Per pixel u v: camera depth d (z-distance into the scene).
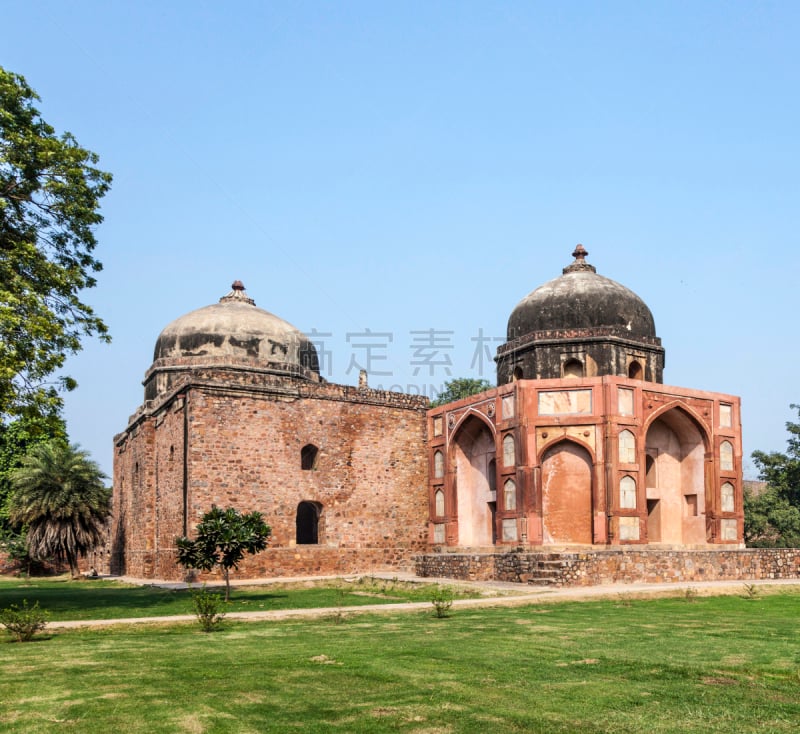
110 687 7.25
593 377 22.17
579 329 23.64
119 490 32.56
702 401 22.95
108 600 17.42
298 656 8.84
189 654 9.02
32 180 14.86
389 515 25.92
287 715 6.38
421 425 27.16
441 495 25.39
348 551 24.89
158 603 16.41
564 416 21.34
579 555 18.17
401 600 16.64
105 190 15.78
